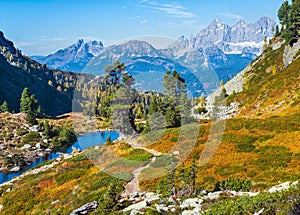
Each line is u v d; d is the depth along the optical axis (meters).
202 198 17.42
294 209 11.26
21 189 36.12
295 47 79.38
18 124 100.12
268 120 40.09
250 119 42.50
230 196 17.48
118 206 19.72
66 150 85.00
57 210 27.03
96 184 29.22
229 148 32.06
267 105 62.84
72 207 26.22
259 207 12.61
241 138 34.50
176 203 17.09
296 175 23.34
